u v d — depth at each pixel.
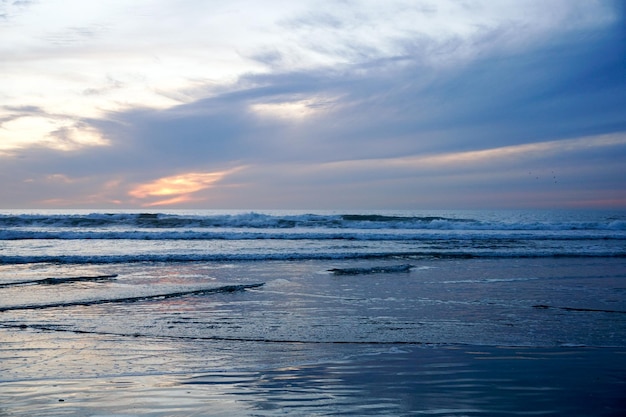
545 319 8.95
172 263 17.23
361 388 5.32
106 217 35.91
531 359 6.43
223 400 4.95
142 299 10.79
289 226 36.56
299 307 10.05
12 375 5.67
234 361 6.32
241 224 36.12
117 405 4.80
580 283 13.30
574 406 4.83
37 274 14.42
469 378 5.66
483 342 7.31
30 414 4.55
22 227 33.47
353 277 14.24
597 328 8.23
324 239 27.34
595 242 26.67
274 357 6.51
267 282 13.26
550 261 18.50
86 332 7.85
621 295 11.52
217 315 9.25
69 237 26.53
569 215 97.62
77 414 4.57
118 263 17.20
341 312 9.56
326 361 6.34
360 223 37.22
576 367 6.08
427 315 9.30
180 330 8.04
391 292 11.85
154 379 5.59
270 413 4.64
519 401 4.96
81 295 11.12
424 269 16.03
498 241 26.84
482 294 11.62
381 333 7.87
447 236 28.69
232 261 17.94
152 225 35.59
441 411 4.70
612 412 4.70
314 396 5.08
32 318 8.86
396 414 4.62
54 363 6.15
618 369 6.00
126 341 7.30
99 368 5.97
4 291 11.64
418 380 5.59
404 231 34.22
